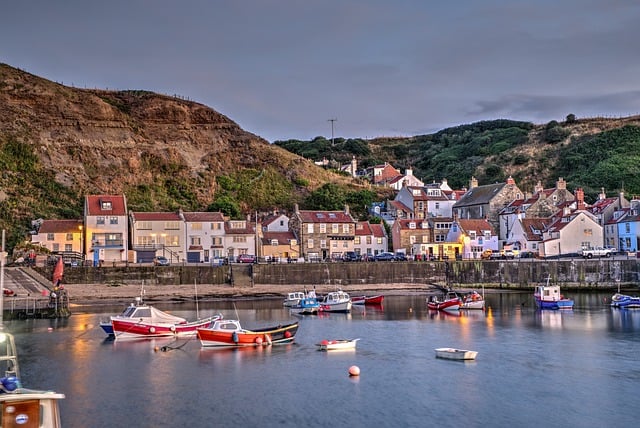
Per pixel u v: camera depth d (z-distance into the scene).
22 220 117.88
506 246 119.06
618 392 41.06
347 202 145.50
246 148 163.88
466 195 141.12
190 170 151.12
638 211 115.69
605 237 121.44
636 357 50.78
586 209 124.06
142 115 163.62
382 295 93.94
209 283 95.12
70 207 127.69
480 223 121.50
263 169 157.25
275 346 56.25
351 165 191.12
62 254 99.12
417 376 45.22
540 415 36.84
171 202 138.75
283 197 147.50
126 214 106.44
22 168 133.25
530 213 123.38
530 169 196.75
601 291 99.75
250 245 112.00
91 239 103.88
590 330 63.47
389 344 56.59
